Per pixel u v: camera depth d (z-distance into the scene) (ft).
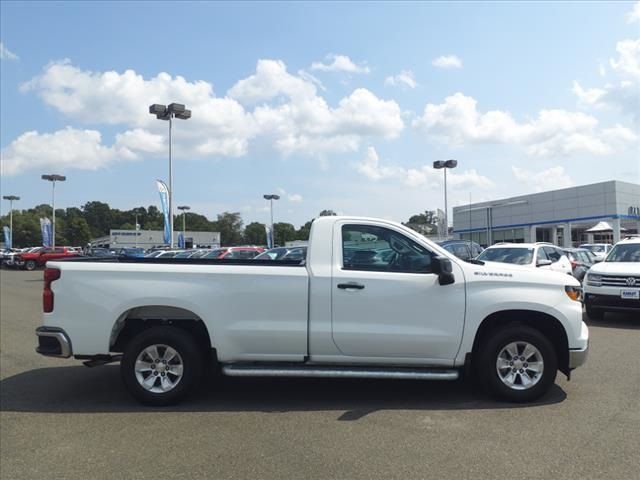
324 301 17.65
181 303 17.67
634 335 30.86
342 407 17.75
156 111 98.43
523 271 18.44
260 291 17.70
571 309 18.16
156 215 532.32
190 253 82.53
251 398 18.89
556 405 17.63
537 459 13.25
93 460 13.56
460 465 12.94
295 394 19.35
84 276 17.88
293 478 12.35
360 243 18.34
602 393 18.95
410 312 17.66
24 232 370.94
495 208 165.17
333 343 17.65
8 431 15.72
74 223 376.27
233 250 82.12
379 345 17.63
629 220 132.36
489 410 17.21
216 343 17.71
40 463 13.41
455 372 17.49
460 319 17.71
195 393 19.54
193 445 14.46
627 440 14.46
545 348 17.80
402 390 19.79
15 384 21.13
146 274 17.84
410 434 15.08
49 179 186.39
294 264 20.47
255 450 14.05
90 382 21.43
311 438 14.85
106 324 17.71
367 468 12.84
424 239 18.47
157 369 18.16
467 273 17.97
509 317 18.75
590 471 12.56
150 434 15.35
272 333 17.63
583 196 135.64
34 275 107.45
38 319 40.40
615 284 34.99
